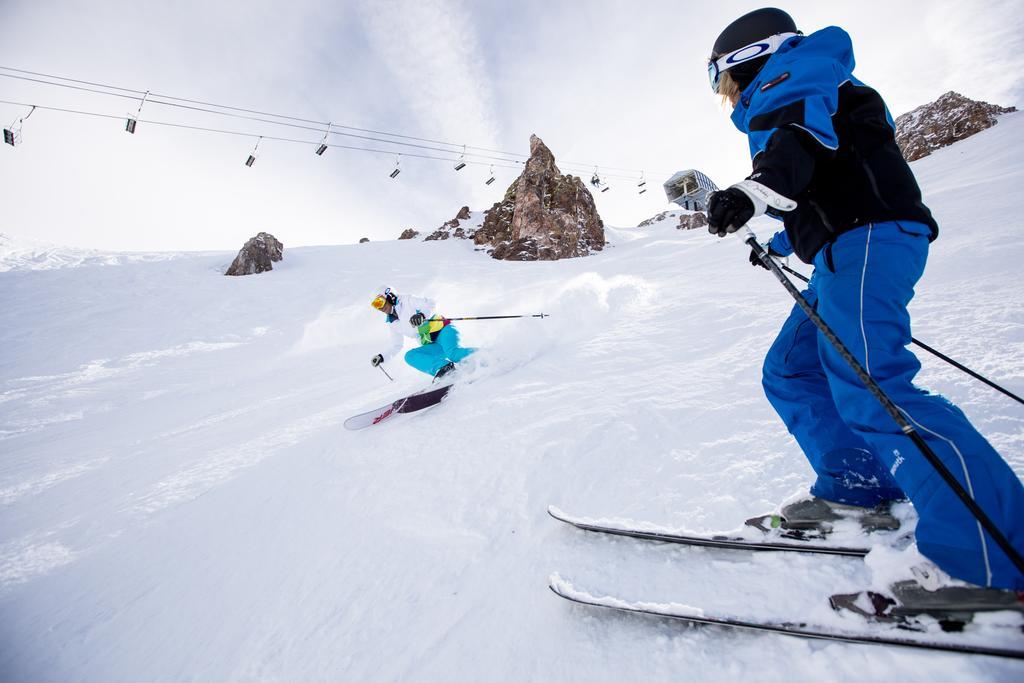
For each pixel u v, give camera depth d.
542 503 2.14
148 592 2.40
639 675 1.22
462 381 4.39
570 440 2.57
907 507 1.28
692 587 1.39
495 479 2.45
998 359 2.16
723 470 1.95
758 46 1.22
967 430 0.98
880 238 1.09
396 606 1.79
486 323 7.71
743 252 11.09
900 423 0.98
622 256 22.33
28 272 22.03
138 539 3.00
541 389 3.65
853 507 1.34
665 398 2.80
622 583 1.50
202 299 19.34
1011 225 5.38
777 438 2.06
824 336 1.19
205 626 2.02
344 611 1.85
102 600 2.43
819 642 1.14
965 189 10.08
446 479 2.60
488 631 1.54
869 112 1.13
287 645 1.75
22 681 1.96
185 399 8.91
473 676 1.39
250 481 3.46
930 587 1.00
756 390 2.59
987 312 2.75
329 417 4.84
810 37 1.15
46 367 12.77
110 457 5.48
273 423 5.33
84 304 18.41
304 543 2.42
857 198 1.11
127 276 22.34
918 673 0.99
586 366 3.98
